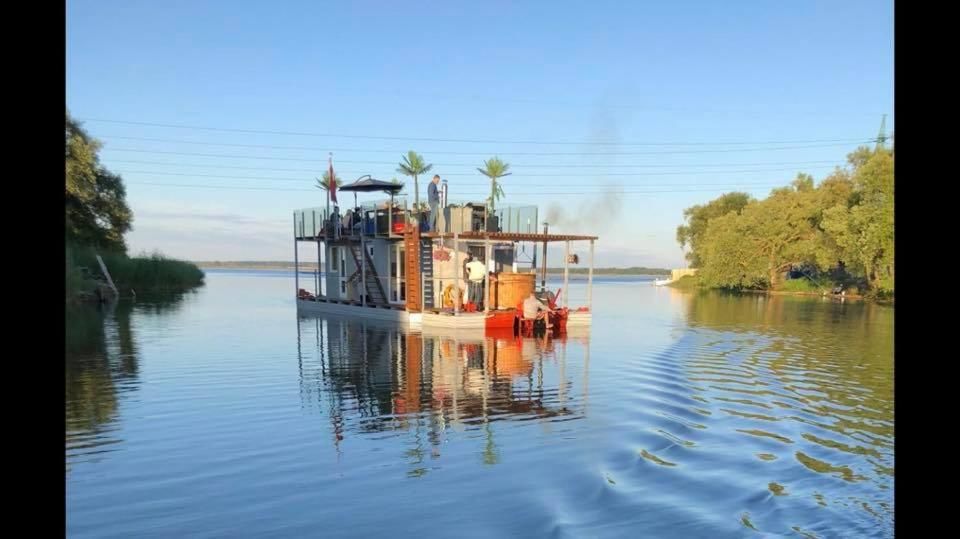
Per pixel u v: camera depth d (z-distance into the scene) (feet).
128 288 150.61
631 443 29.71
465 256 86.43
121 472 25.58
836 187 181.68
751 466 26.50
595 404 37.76
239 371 48.06
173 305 116.78
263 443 29.45
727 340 69.36
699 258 250.57
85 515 21.50
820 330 80.12
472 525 20.72
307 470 25.85
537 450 28.58
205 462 26.81
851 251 153.17
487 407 36.83
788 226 186.91
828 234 173.37
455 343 65.67
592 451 28.45
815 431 31.83
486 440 30.14
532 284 83.20
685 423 33.42
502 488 23.93
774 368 50.75
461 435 30.94
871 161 146.61
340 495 23.22
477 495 23.25
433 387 42.57
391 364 51.98
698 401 38.70
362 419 33.83
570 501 22.65
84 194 145.18
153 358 53.78
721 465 26.66
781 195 199.52
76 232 147.33
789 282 191.83
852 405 37.70
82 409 35.73
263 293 166.20
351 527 20.59
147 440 29.84
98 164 155.43
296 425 32.60
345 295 102.37
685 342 67.36
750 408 36.94
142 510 21.93
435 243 85.97
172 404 36.94
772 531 20.16
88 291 119.75
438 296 87.15
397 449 28.66
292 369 49.11
